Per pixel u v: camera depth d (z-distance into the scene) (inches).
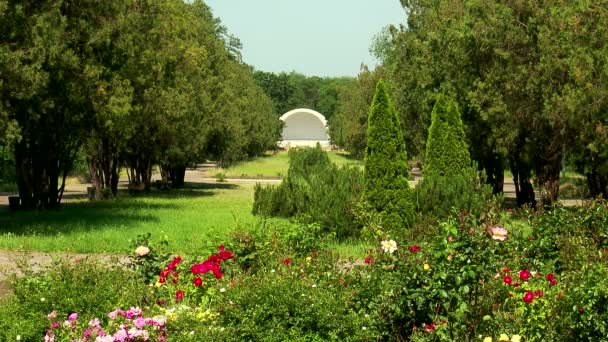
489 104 839.1
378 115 585.6
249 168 2544.3
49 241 595.2
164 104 1136.2
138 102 1047.0
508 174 2038.6
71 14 785.6
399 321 246.7
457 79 899.4
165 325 245.8
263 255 344.5
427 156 698.2
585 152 800.9
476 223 252.4
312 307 241.8
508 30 809.5
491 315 242.4
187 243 566.6
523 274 255.0
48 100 727.1
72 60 725.9
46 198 977.5
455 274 235.3
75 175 1855.3
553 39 768.3
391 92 1311.5
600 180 980.6
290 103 5792.3
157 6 1016.2
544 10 794.2
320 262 317.1
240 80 2098.9
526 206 430.3
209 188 1603.1
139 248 327.0
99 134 1010.1
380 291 257.6
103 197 1214.3
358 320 242.5
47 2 712.4
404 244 277.7
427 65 1005.8
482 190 612.4
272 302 245.0
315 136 4608.8
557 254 323.3
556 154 833.5
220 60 1589.6
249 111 2356.1
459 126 692.1
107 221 776.9
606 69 689.0
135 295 275.9
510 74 803.4
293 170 857.5
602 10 737.0
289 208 786.2
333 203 606.5
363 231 527.2
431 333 231.8
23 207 965.8
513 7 826.2
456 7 976.3
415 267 243.3
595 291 221.0
